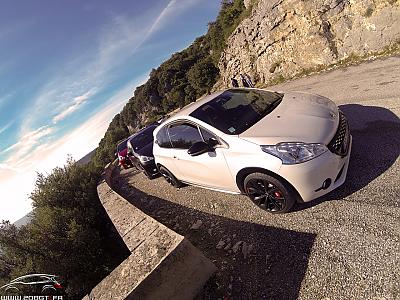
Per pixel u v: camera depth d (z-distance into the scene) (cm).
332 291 279
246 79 1003
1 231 966
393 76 755
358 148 485
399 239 293
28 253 924
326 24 1322
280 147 368
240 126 439
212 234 470
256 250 385
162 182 841
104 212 1144
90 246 987
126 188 1017
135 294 291
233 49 2517
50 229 984
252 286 334
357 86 813
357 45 1171
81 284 926
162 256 326
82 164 1409
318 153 356
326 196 409
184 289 331
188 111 523
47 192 1147
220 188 493
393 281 257
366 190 383
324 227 359
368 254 295
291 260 341
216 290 346
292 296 298
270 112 450
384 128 513
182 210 597
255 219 447
